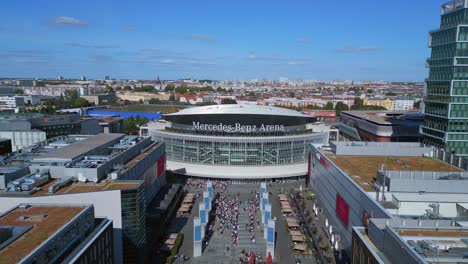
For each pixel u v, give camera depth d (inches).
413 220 2566.4
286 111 7170.3
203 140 6692.9
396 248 2155.5
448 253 2005.4
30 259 2028.8
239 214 5098.4
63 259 2385.6
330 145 5620.1
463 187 3319.4
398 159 4867.1
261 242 4256.9
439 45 5344.5
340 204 4217.5
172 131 7219.5
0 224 2498.8
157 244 4069.9
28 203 2933.1
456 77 5012.3
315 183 5718.5
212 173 6471.5
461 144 5162.4
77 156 4028.1
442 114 5270.7
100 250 2763.3
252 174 6451.8
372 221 2573.8
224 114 6643.7
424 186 3348.9
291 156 6909.5
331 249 4077.3
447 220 2588.6
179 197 5531.5
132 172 4244.6
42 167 3668.8
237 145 6638.8
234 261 3804.1
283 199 5467.5
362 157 5007.4
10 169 3545.8
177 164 6840.6
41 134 6884.8
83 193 3265.3
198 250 3885.3
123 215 3398.1
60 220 2583.7
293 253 3996.1
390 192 3351.4
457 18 5014.8
